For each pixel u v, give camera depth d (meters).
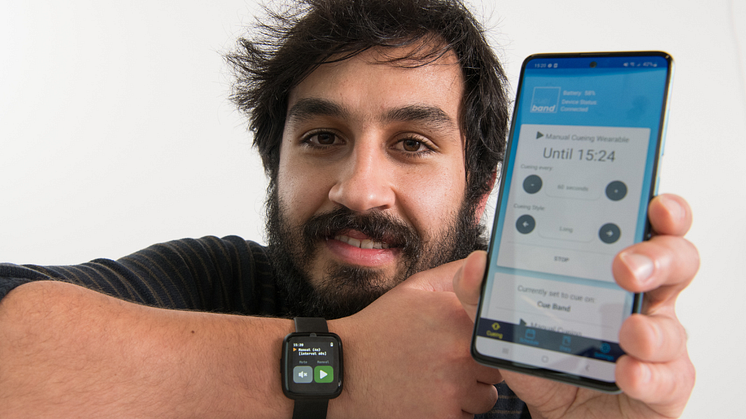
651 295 0.55
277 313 1.19
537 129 0.61
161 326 0.73
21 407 0.64
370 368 0.73
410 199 1.01
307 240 1.03
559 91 0.61
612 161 0.57
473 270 0.58
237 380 0.71
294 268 1.07
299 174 1.05
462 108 1.10
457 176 1.08
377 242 1.01
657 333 0.48
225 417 0.69
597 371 0.54
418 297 0.77
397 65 1.00
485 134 1.20
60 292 0.72
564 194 0.58
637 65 0.58
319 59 1.00
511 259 0.59
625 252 0.49
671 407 0.55
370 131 1.00
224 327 0.75
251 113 1.36
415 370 0.71
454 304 0.74
